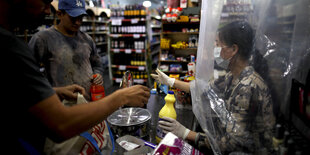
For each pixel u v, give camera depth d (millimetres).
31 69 496
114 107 635
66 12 1688
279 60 690
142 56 5230
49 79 1834
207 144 955
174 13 3529
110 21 5047
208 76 802
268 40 686
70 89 976
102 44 7867
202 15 807
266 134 684
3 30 486
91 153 760
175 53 4090
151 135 1178
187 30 3748
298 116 600
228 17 711
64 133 506
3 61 463
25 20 590
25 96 476
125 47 5219
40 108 481
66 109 523
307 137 570
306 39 665
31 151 557
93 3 6789
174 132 1016
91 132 806
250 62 709
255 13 678
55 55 1785
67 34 1875
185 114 1521
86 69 1999
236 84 740
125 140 974
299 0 648
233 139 757
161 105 1709
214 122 812
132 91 715
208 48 777
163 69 3939
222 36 724
